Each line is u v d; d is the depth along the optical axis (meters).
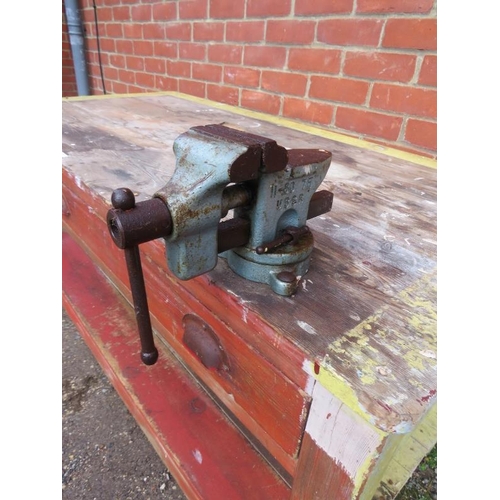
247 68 1.73
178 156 0.47
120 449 1.16
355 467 0.42
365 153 1.18
